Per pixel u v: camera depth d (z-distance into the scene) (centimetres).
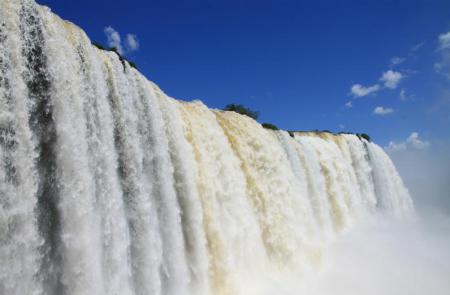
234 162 2223
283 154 2716
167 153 1806
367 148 4112
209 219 1886
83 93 1475
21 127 1254
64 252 1298
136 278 1539
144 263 1564
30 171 1251
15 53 1287
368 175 3956
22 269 1195
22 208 1213
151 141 1759
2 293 1137
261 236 2227
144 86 1802
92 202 1398
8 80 1250
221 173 2100
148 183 1700
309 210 2795
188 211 1811
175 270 1680
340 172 3469
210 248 1839
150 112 1784
